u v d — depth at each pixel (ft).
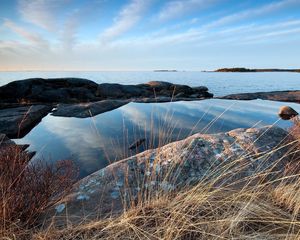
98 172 13.37
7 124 41.75
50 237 8.27
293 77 348.59
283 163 13.26
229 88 154.51
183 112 55.47
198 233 8.21
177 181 12.08
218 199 9.89
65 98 80.84
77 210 10.62
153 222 8.84
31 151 30.37
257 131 15.71
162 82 108.68
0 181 10.00
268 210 9.25
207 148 14.08
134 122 44.55
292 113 54.80
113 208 10.59
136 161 13.58
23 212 9.60
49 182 11.18
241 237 7.74
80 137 36.06
